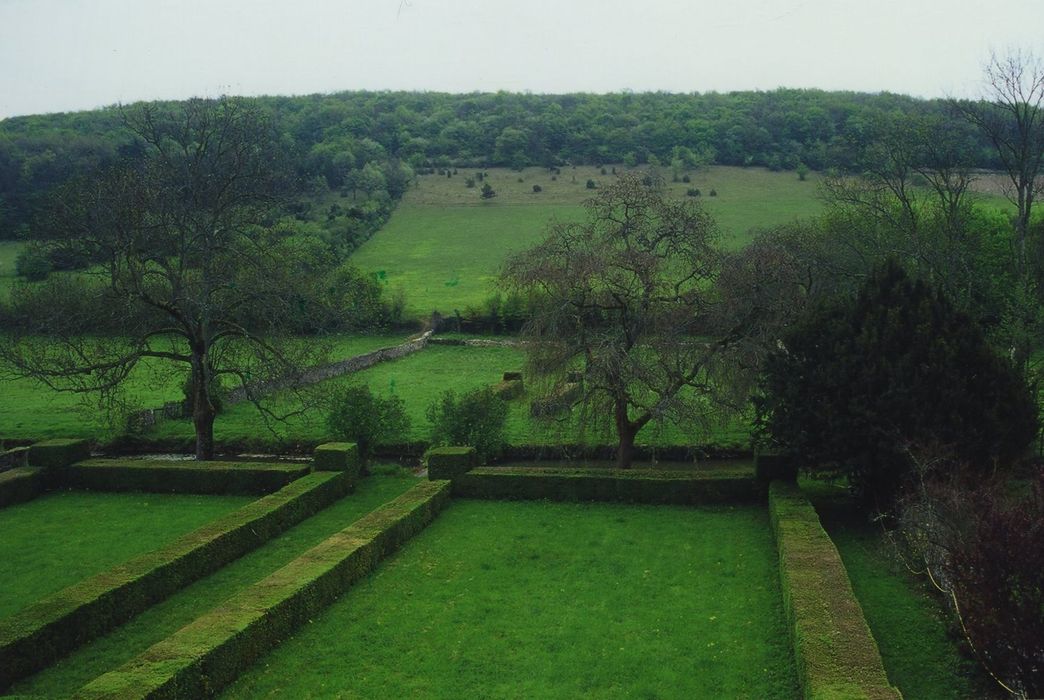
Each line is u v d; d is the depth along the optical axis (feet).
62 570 69.00
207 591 63.67
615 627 55.26
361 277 209.77
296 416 127.65
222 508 87.71
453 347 197.16
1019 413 71.31
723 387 92.22
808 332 78.18
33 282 194.90
